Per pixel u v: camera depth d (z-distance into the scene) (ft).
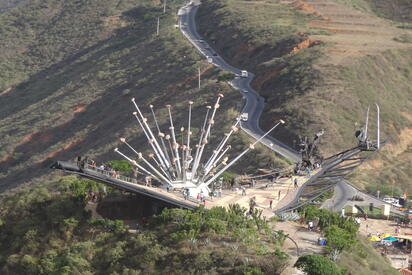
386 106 511.81
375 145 308.19
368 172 415.85
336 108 474.49
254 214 219.20
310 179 279.49
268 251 194.29
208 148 426.51
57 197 248.73
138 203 245.45
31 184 477.36
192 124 485.56
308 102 476.95
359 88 515.09
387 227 296.10
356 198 332.80
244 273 179.01
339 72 531.50
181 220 213.66
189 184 257.75
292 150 415.44
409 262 251.60
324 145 419.95
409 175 425.69
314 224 227.81
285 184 272.31
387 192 369.30
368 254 220.23
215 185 269.85
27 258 221.87
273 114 469.98
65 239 230.07
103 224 228.22
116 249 208.54
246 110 496.23
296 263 183.42
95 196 251.80
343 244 204.95
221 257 190.19
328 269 179.73
